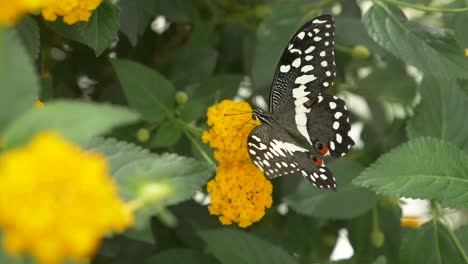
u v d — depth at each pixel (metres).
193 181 0.48
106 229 0.40
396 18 0.56
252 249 0.53
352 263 0.56
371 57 0.64
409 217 0.63
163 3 0.59
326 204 0.57
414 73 0.68
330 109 0.53
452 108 0.57
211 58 0.61
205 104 0.59
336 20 0.61
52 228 0.38
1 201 0.37
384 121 0.66
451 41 0.56
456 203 0.53
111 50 0.61
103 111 0.41
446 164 0.53
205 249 0.58
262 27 0.58
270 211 0.63
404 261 0.56
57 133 0.41
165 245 0.59
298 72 0.53
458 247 0.55
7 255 0.41
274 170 0.51
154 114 0.56
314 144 0.53
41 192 0.38
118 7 0.53
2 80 0.42
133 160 0.47
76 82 0.62
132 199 0.46
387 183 0.53
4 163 0.37
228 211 0.53
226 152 0.53
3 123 0.42
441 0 0.63
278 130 0.53
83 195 0.38
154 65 0.64
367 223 0.60
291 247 0.61
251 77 0.61
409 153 0.53
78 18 0.50
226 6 0.65
